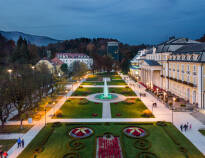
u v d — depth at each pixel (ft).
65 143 112.68
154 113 171.63
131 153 100.17
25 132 129.80
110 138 118.42
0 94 137.28
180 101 213.87
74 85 363.15
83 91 292.20
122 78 493.36
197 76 187.32
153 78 334.85
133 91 289.53
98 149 105.09
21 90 153.99
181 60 226.58
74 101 225.15
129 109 186.60
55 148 106.52
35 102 197.47
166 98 222.07
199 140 115.14
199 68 181.57
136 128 132.87
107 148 105.29
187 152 100.83
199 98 182.80
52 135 124.16
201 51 187.11
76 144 109.60
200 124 141.90
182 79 227.40
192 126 137.80
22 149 105.70
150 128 134.82
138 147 105.09
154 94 252.83
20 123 147.95
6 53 466.29
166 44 297.94
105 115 166.81
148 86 318.04
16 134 126.52
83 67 512.22
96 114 167.12
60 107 196.85
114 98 237.25
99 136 120.78
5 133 128.16
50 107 197.16
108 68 643.04
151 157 95.76
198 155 97.81
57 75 385.50
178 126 138.21
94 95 260.01
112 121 150.30
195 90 194.59
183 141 113.50
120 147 107.45
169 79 267.39
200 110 171.01
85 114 170.50
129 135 122.01
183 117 159.02
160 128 134.72
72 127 137.49
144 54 447.01
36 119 156.87
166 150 103.45
